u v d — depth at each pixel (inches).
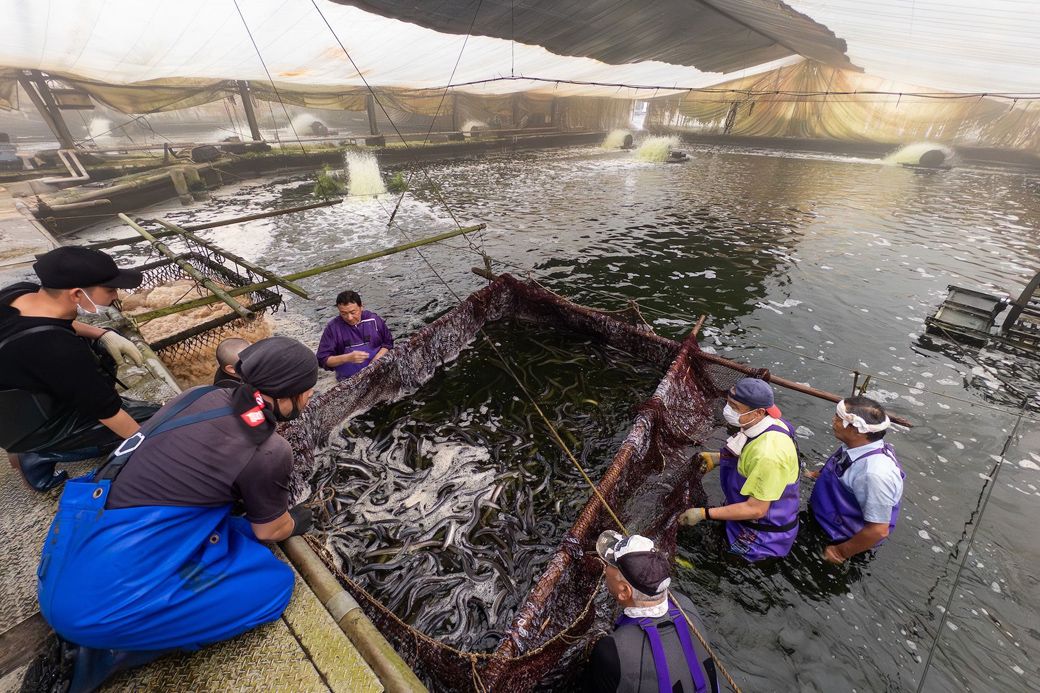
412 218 523.8
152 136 1346.0
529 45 379.2
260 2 257.8
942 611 127.6
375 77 479.5
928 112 943.7
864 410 125.6
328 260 399.2
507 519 152.3
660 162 943.7
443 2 279.7
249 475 67.7
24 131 1301.7
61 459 100.0
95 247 273.3
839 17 301.1
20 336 78.4
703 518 142.0
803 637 121.5
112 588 59.2
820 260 405.1
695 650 83.9
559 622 111.9
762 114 1168.2
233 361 117.3
